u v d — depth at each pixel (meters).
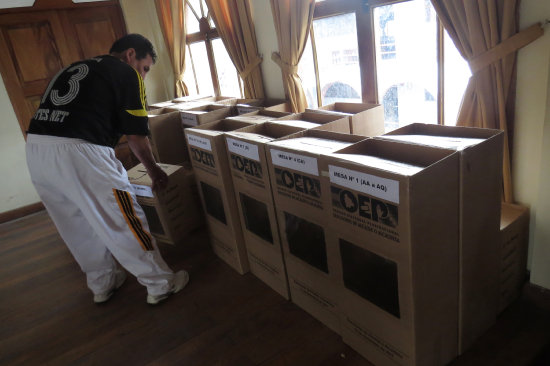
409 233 1.03
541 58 1.37
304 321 1.66
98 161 1.61
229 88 3.67
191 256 2.32
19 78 3.53
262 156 1.54
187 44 3.99
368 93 2.21
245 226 1.91
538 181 1.46
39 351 1.73
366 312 1.33
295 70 2.48
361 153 1.33
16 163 3.52
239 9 2.72
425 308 1.17
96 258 1.94
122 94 1.64
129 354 1.63
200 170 2.03
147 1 4.20
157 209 2.15
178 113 2.91
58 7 3.67
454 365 1.35
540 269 1.54
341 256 1.33
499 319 1.53
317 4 2.29
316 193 1.33
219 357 1.54
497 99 1.50
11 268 2.55
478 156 1.15
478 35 1.45
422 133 1.43
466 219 1.19
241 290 1.93
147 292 2.05
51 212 1.79
